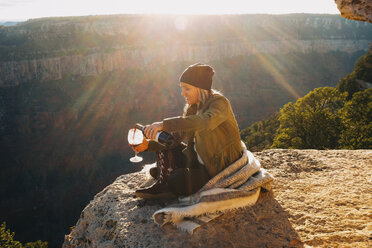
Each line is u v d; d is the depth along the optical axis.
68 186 103.19
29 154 115.69
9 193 97.12
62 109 131.50
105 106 137.25
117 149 121.62
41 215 89.56
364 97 24.41
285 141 27.08
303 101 26.69
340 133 24.50
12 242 22.89
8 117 129.25
